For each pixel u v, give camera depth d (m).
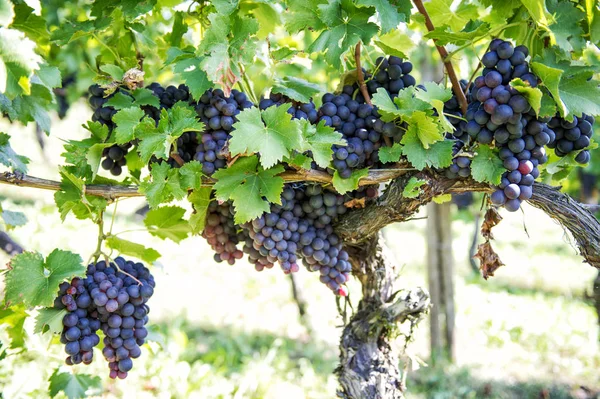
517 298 6.07
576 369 4.43
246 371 3.72
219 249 1.93
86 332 1.79
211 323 5.02
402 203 1.82
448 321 4.30
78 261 1.77
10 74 1.70
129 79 1.82
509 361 4.61
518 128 1.72
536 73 1.72
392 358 2.00
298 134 1.72
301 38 2.33
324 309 5.48
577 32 1.77
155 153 1.74
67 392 2.03
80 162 1.83
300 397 3.48
